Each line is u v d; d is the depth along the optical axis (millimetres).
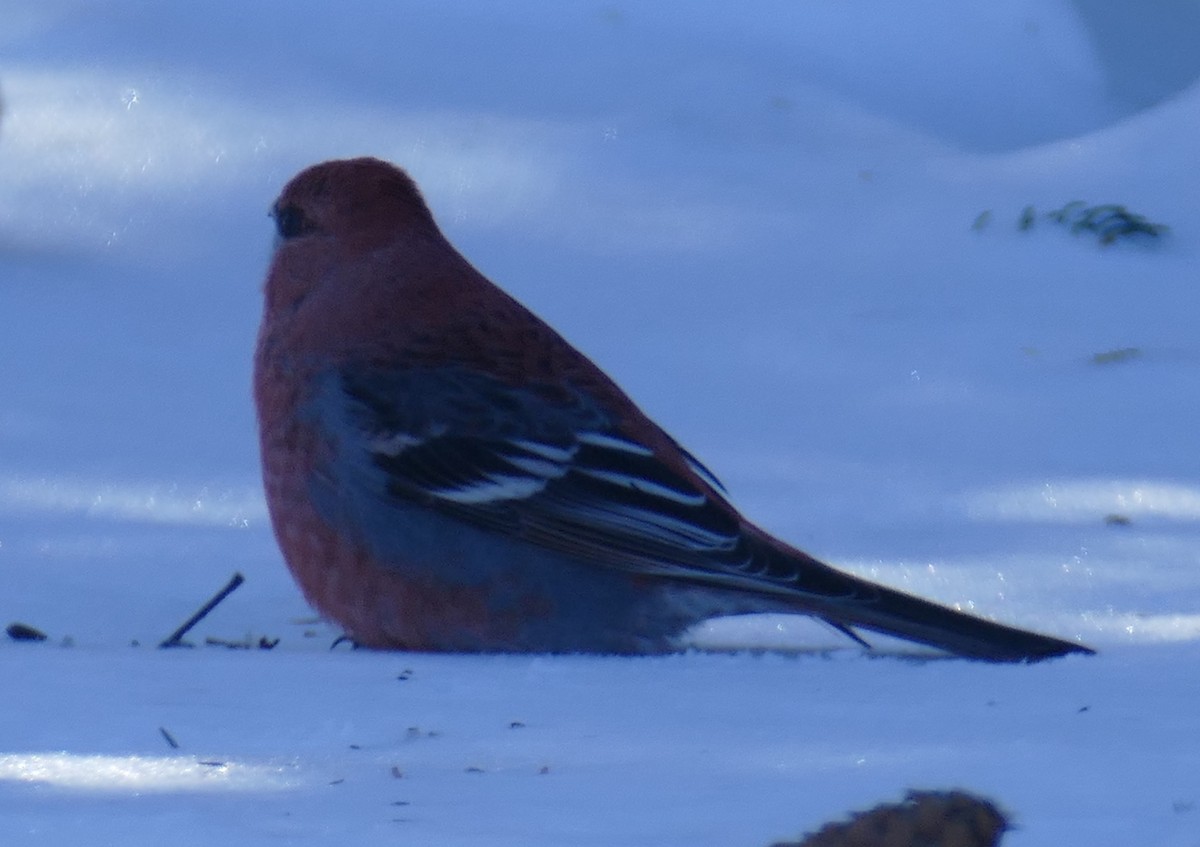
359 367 8773
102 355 15625
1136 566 10617
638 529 8547
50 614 9602
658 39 23312
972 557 10844
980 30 23250
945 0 23734
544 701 7082
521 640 8609
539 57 22828
